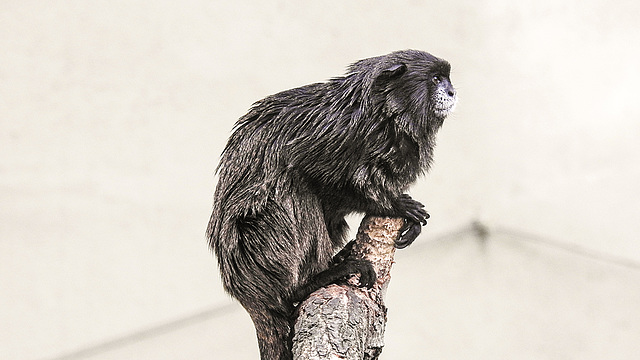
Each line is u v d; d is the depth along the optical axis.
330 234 6.74
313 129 6.30
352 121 6.32
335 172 6.29
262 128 6.34
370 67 6.51
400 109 6.41
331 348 5.20
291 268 6.18
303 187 6.33
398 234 6.46
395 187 6.45
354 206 6.41
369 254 6.25
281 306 6.21
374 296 6.00
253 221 6.21
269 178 6.23
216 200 6.38
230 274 6.26
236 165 6.33
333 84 6.51
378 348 5.76
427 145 6.73
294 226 6.23
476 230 13.97
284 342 6.23
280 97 6.48
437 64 6.68
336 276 6.08
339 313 5.46
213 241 6.36
